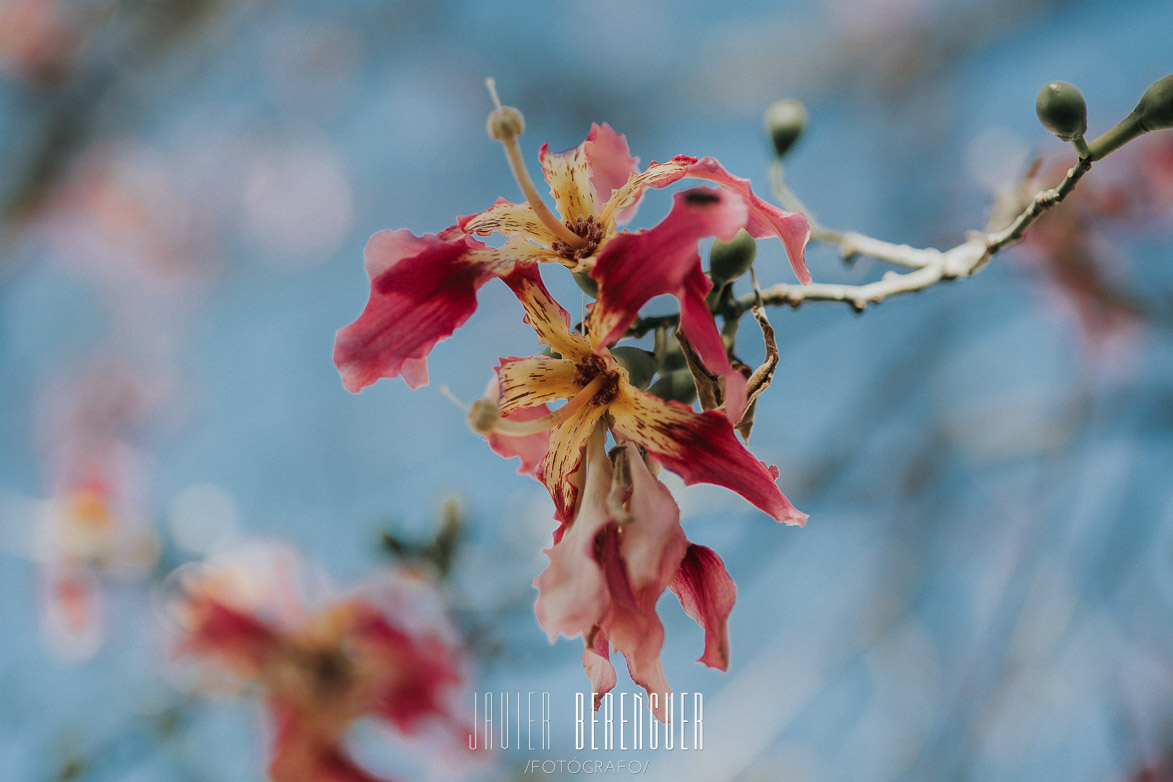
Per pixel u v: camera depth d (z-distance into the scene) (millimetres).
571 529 772
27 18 1851
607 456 780
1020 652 1329
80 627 1354
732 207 752
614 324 769
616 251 769
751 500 761
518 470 821
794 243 784
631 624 754
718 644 762
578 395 785
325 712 1050
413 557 1051
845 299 861
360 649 1062
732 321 820
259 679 1065
